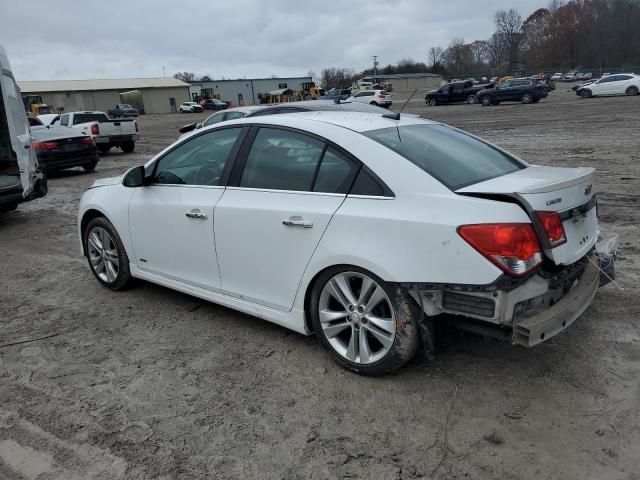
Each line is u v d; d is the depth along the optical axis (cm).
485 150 395
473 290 291
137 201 468
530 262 289
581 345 373
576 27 10931
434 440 288
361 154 338
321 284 352
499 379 339
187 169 438
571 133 1672
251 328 430
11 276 595
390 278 312
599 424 294
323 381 349
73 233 794
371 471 269
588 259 345
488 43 12612
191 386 351
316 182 354
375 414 312
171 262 452
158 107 8525
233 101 10400
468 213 295
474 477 261
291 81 10831
